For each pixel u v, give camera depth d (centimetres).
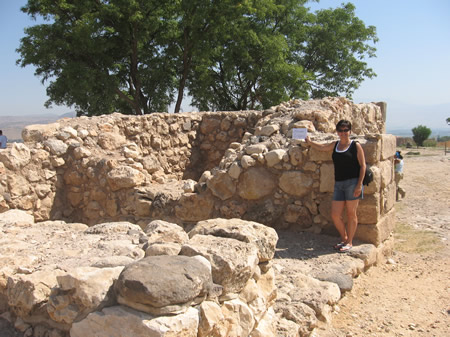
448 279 499
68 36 1884
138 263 234
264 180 586
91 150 759
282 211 583
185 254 266
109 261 275
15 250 327
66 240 367
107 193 706
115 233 383
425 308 416
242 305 263
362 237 534
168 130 912
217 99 2405
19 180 674
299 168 571
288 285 402
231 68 2150
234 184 600
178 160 928
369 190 521
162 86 2208
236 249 275
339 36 2459
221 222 332
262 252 304
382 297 437
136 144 834
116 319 217
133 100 2167
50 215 719
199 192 624
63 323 256
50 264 295
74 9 1867
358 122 880
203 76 2139
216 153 972
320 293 385
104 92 1916
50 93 2050
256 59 2155
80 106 2080
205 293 236
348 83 2545
